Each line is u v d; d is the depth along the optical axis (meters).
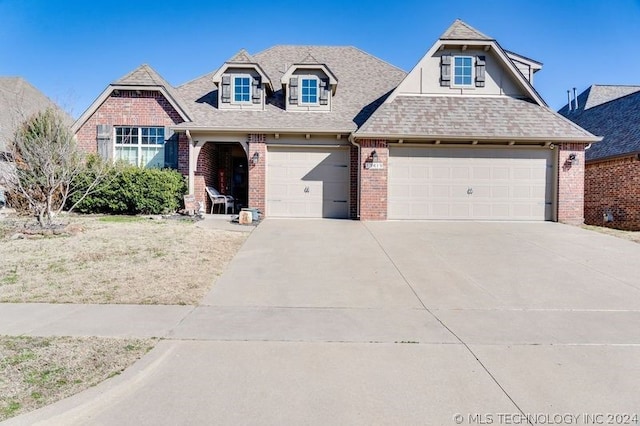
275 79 18.19
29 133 12.08
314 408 3.42
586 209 18.52
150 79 15.87
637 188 15.73
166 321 5.39
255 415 3.31
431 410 3.40
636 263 8.73
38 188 11.75
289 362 4.25
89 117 15.91
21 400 3.41
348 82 18.17
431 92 15.44
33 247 9.30
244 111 16.02
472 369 4.12
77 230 11.10
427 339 4.90
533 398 3.60
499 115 14.75
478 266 8.45
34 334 4.86
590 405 3.49
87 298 6.29
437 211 14.52
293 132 14.95
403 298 6.57
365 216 14.29
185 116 15.49
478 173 14.56
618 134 17.89
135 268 7.89
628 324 5.48
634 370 4.12
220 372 4.02
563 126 14.41
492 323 5.49
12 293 6.46
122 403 3.48
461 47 15.38
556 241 10.93
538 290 7.00
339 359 4.34
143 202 14.60
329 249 9.82
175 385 3.78
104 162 14.25
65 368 3.98
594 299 6.57
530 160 14.57
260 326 5.29
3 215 13.83
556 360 4.34
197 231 11.52
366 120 15.12
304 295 6.67
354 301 6.41
